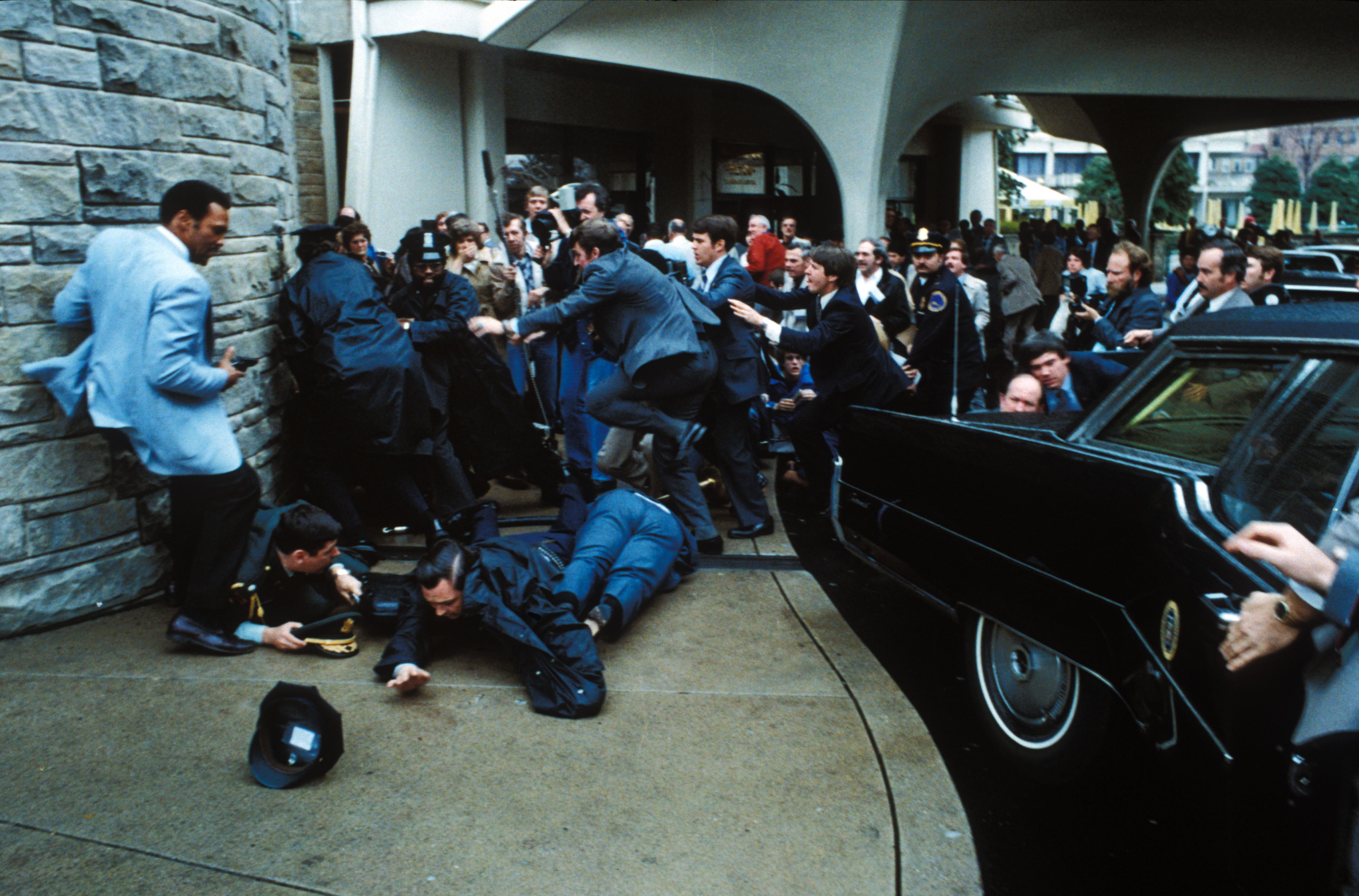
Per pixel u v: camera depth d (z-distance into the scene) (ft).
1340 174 235.81
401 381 15.72
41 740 10.35
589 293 15.47
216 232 12.01
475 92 40.50
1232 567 6.98
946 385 19.90
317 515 12.59
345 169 41.96
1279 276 18.90
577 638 11.40
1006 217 123.13
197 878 8.25
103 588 13.47
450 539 11.91
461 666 12.48
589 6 41.01
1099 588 8.69
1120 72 58.75
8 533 12.46
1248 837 6.73
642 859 8.69
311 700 9.50
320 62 39.19
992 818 9.79
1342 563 5.52
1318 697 5.93
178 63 14.11
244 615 12.75
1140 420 9.41
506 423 18.01
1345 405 7.08
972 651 11.34
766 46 46.42
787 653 13.12
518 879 8.38
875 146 49.73
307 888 8.17
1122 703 9.25
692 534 16.93
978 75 55.98
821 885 8.45
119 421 11.60
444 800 9.48
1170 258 83.25
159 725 10.72
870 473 13.38
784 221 36.96
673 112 54.24
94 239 12.66
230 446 12.10
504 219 26.03
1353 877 6.07
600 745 10.61
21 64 12.01
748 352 17.78
